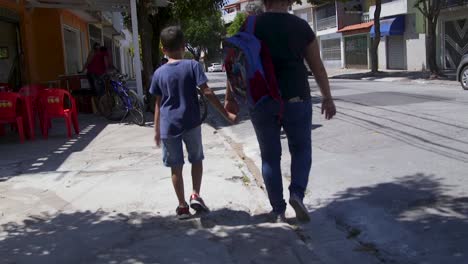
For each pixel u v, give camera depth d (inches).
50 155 328.2
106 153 328.8
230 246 170.7
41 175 274.4
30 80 612.4
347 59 1626.5
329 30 1731.1
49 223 198.7
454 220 185.9
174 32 190.5
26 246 176.2
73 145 362.6
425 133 337.4
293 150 182.2
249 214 201.0
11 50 579.8
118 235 183.2
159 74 189.5
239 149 343.6
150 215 204.1
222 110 188.5
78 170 283.4
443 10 1062.4
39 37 705.6
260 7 197.9
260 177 257.6
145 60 543.5
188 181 248.5
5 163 307.0
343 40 1638.8
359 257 162.4
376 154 293.7
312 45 175.5
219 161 291.9
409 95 575.2
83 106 571.8
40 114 399.2
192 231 184.7
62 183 256.5
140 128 434.0
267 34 171.6
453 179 234.5
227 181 248.2
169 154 191.5
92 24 1018.1
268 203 214.5
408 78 948.6
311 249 169.8
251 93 172.2
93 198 229.1
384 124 380.8
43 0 604.4
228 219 195.3
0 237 185.6
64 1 609.6
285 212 199.5
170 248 169.6
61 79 581.3
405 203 207.5
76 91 569.9
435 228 179.9
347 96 608.7
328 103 177.5
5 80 559.2
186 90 188.1
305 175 180.1
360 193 225.1
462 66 634.2
